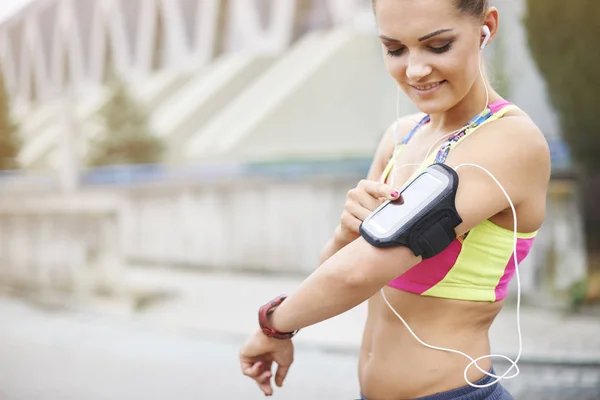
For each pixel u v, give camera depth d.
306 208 8.76
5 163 11.51
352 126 9.24
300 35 10.20
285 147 9.81
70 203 10.61
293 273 8.89
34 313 8.05
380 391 1.36
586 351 4.89
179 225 9.85
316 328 6.16
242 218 9.27
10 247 11.03
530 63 6.63
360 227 1.18
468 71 1.19
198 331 6.66
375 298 1.41
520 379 4.39
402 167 1.38
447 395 1.29
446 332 1.30
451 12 1.15
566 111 6.27
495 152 1.20
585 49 6.04
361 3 8.34
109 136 10.79
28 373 5.40
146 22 9.73
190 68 9.50
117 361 5.68
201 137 10.73
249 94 10.96
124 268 9.92
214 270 9.51
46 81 10.89
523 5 6.27
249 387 4.86
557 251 6.44
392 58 1.23
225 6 9.31
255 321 6.95
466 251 1.26
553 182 6.50
